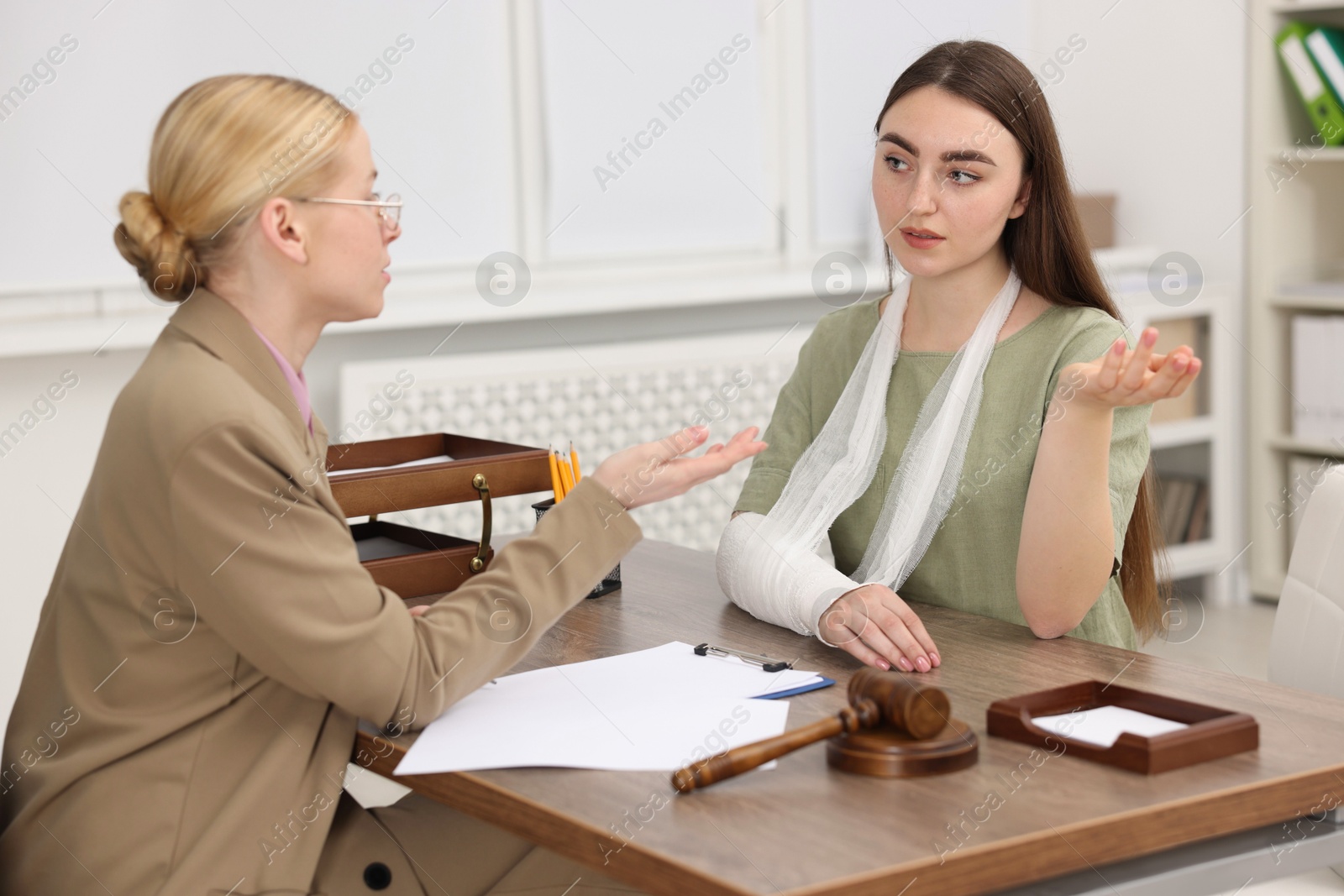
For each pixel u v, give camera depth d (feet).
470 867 3.92
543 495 9.59
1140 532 4.84
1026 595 4.16
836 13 10.87
